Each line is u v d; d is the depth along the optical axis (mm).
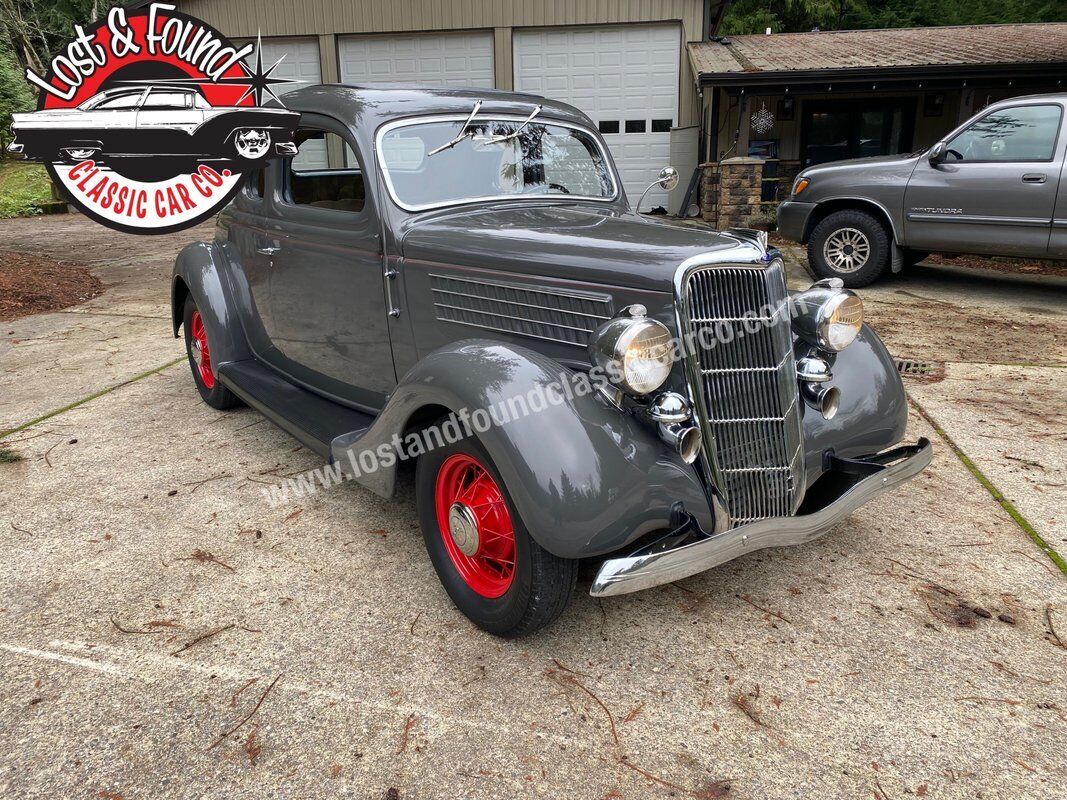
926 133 14828
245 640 2467
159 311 7160
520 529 2244
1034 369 5273
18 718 2113
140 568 2879
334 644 2453
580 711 2168
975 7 27719
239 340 4273
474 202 3273
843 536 3146
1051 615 2590
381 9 13227
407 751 2016
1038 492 3477
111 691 2225
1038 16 26000
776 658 2395
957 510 3336
